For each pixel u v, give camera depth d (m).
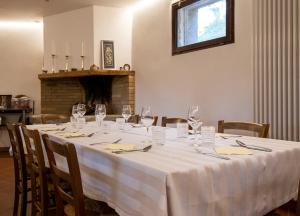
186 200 1.18
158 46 4.77
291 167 1.61
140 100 5.19
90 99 5.97
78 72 5.24
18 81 6.52
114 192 1.47
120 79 5.45
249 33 3.37
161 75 4.72
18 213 2.77
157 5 4.77
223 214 1.29
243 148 1.62
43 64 6.07
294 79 2.88
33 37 6.58
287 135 2.97
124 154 1.49
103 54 5.24
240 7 3.47
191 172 1.20
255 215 1.42
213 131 1.77
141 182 1.27
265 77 3.14
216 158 1.39
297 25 2.85
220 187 1.28
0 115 6.27
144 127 2.71
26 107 6.32
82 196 1.39
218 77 3.77
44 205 1.96
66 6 5.25
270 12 3.08
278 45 3.01
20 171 2.54
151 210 1.20
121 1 5.01
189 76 4.20
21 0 4.88
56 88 6.09
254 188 1.41
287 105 2.96
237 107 3.53
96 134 2.28
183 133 2.09
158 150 1.59
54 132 2.44
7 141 6.34
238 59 3.51
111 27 5.32
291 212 1.70
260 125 2.20
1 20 6.19
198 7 4.14
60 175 1.50
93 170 1.65
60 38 5.69
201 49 4.00
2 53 6.41
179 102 4.39
